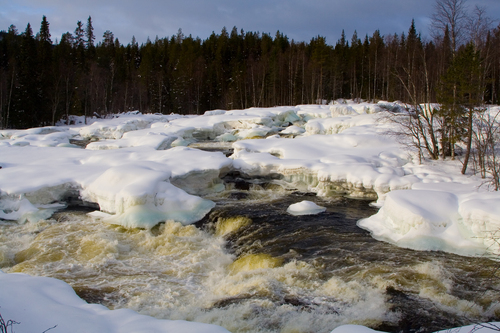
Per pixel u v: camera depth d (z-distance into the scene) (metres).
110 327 5.00
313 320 6.42
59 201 13.37
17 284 5.91
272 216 12.09
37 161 16.52
